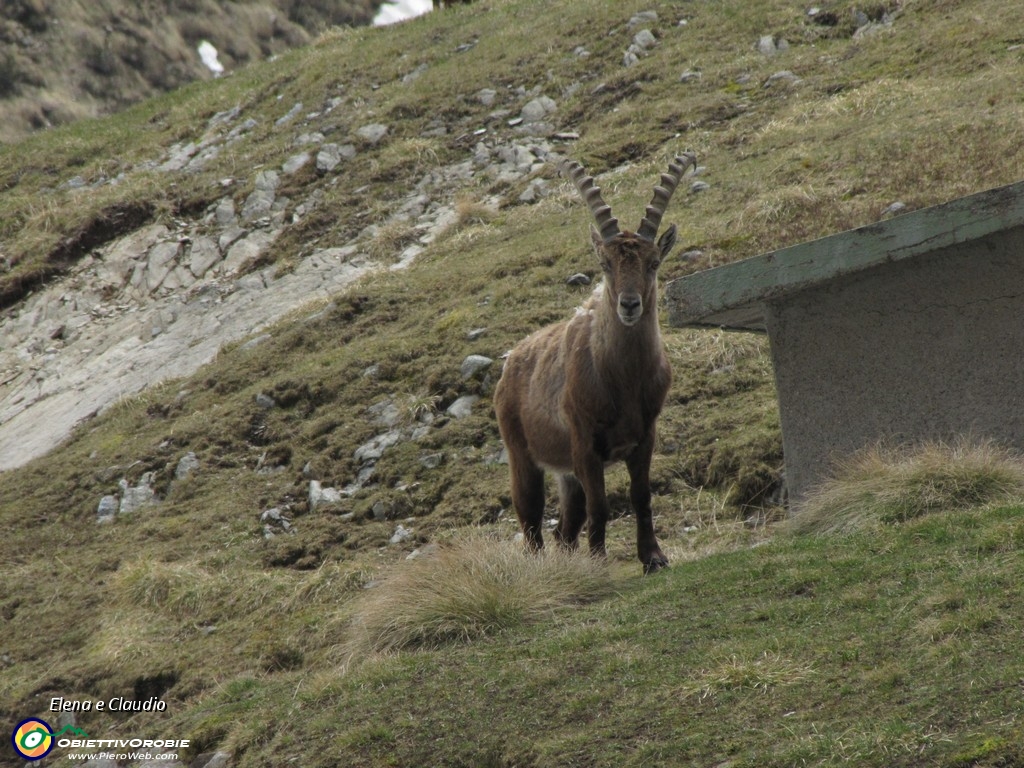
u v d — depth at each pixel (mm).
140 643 36375
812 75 78812
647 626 23266
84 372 73312
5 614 42562
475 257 66625
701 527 36406
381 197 82688
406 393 51469
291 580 38656
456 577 28406
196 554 43531
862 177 57031
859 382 30781
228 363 63094
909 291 30062
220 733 26344
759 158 65875
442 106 93250
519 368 34438
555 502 40875
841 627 20359
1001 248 28719
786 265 30781
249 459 51688
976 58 70625
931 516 25391
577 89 90125
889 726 16250
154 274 82562
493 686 22438
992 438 28812
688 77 84875
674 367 46250
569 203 70812
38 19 180875
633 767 17625
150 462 53438
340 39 120938
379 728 22031
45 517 52344
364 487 46031
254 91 110688
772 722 17656
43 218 92375
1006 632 18109
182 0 196875
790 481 31875
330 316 63062
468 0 125625
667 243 32156
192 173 95438
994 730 15344
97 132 115250
